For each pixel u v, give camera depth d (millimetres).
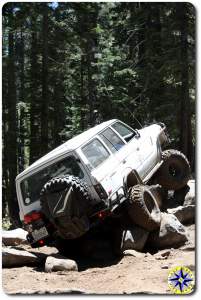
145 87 20609
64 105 30359
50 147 29969
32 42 25828
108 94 23781
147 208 8969
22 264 8586
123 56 25219
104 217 8492
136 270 7477
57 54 26172
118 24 24594
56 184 8250
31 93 25859
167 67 18875
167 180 11188
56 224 8312
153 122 19156
